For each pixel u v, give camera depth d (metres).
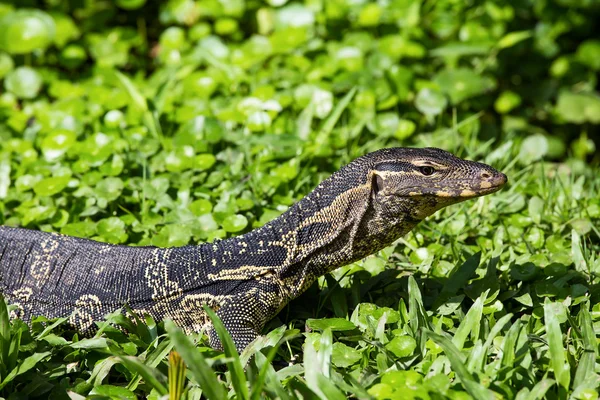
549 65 16.05
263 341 7.34
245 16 15.77
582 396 6.48
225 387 6.97
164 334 7.82
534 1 15.75
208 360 6.23
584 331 7.19
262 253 8.07
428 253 9.43
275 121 12.35
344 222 8.00
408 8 15.09
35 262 8.46
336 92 13.30
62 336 8.27
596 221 10.34
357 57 14.02
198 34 15.34
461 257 9.34
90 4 16.16
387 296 8.73
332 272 9.07
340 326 7.60
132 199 10.62
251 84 13.61
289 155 11.49
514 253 9.48
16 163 11.80
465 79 14.07
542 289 8.28
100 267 8.33
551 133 15.68
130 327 7.94
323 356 6.77
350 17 15.26
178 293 8.11
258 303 7.92
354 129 12.35
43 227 10.16
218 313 7.90
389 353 7.21
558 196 10.84
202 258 8.16
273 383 6.49
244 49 14.56
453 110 13.56
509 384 6.60
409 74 13.49
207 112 12.61
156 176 11.18
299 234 8.07
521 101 15.63
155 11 16.81
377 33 15.22
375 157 8.02
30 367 6.91
